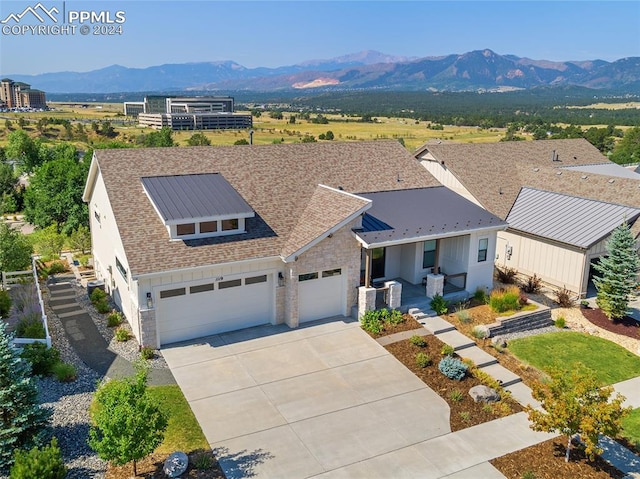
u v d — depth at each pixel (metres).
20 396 12.48
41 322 19.69
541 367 18.42
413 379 17.00
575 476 12.75
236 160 23.91
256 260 19.41
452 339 19.59
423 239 21.55
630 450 13.94
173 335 19.12
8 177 56.44
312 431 14.30
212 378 16.83
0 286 24.61
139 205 20.23
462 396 16.05
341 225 20.20
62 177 36.09
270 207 22.09
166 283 18.34
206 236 19.78
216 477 12.38
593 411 12.16
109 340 19.31
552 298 24.98
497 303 21.95
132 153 22.38
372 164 26.88
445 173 33.03
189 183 21.38
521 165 34.06
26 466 10.98
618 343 20.67
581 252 24.53
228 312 19.98
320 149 26.41
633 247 22.88
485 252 24.00
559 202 28.47
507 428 14.65
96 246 25.92
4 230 25.94
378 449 13.62
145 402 11.70
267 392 16.12
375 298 21.20
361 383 16.73
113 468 12.54
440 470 12.88
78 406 15.00
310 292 20.89
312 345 19.12
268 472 12.63
